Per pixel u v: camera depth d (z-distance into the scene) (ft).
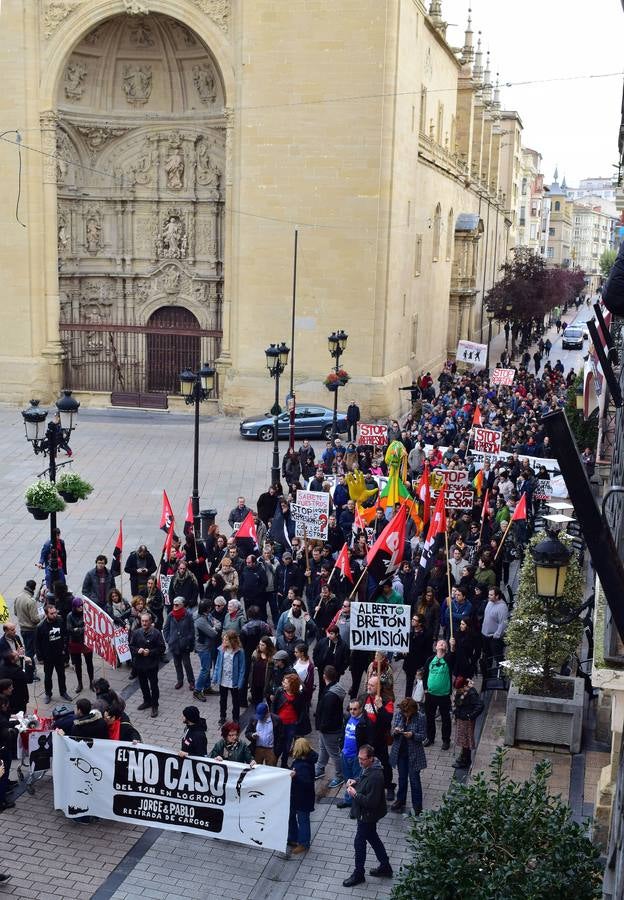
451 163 189.06
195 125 150.61
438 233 184.44
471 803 32.22
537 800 31.91
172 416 142.00
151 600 62.28
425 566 66.44
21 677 49.42
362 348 137.49
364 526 73.10
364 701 46.68
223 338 143.54
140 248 157.17
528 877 29.84
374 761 40.52
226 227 140.46
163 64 148.56
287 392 139.23
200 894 39.93
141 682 54.85
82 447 120.98
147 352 157.07
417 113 150.20
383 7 129.08
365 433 101.96
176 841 43.60
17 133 139.85
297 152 134.41
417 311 165.07
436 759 51.21
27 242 141.79
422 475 78.64
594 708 55.98
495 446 92.84
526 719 51.49
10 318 143.84
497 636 59.31
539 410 122.72
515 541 75.05
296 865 42.09
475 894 29.91
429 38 159.43
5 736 44.47
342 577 63.82
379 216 134.21
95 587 61.46
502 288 231.91
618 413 40.19
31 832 43.80
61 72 140.77
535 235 516.73
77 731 44.11
